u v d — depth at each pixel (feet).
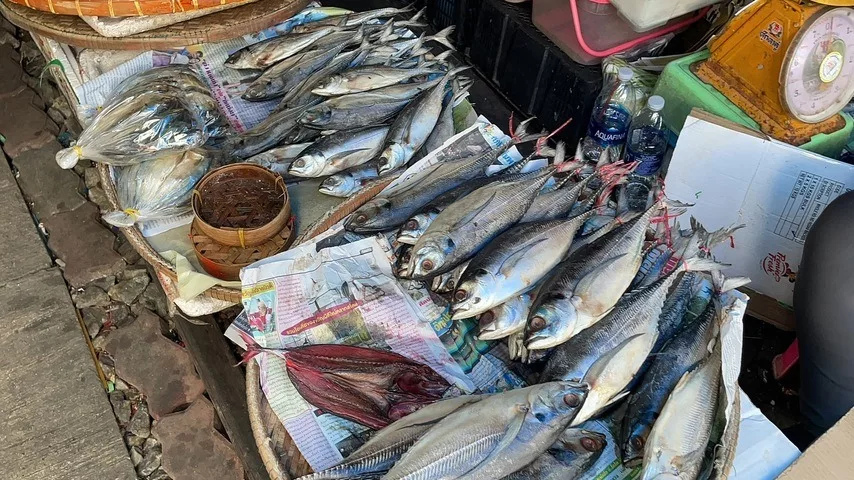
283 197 7.24
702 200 8.04
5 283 9.09
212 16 9.01
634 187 8.17
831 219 6.35
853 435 6.09
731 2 8.80
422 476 5.26
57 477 7.48
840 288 6.18
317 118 8.47
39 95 11.64
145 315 8.95
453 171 7.74
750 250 8.02
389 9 10.12
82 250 9.55
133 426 7.95
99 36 8.57
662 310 6.52
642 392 5.98
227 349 8.23
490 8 10.27
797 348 7.70
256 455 7.39
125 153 7.47
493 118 10.63
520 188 7.09
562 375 5.98
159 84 8.00
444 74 9.39
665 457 5.36
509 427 5.41
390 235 7.39
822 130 7.78
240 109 9.23
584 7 8.95
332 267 7.06
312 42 9.53
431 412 5.83
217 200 7.29
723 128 7.52
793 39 7.06
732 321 6.31
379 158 8.03
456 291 6.18
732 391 5.88
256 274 6.79
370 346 6.69
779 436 6.43
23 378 8.21
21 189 10.28
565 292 6.07
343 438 6.05
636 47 9.27
